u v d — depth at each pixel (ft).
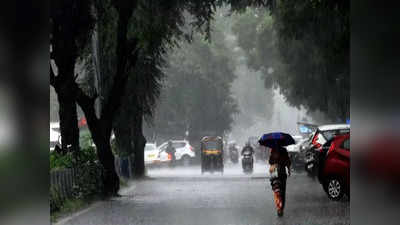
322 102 354.95
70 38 161.38
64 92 164.66
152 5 191.42
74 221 107.76
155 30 191.62
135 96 224.12
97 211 124.36
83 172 146.61
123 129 235.40
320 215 109.09
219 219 106.22
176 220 106.01
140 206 133.08
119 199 153.48
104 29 190.49
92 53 194.90
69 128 167.63
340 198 131.95
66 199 127.44
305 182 201.57
